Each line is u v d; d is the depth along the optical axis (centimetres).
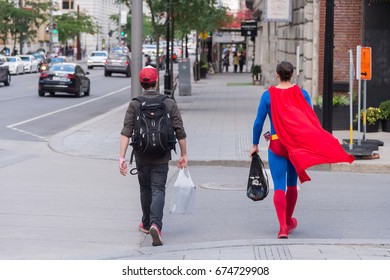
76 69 7131
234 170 2812
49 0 15962
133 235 1745
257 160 1711
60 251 1593
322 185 2458
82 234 1748
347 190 2361
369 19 4072
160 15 6094
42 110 5541
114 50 16350
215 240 1692
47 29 16912
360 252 1477
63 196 2208
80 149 3331
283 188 1670
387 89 4066
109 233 1762
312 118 1670
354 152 2805
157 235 1598
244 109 5544
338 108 3834
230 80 10725
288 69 1680
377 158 2844
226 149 3216
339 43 4188
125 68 11800
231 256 1459
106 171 2747
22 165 2859
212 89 8488
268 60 8712
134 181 2520
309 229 1798
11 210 1989
